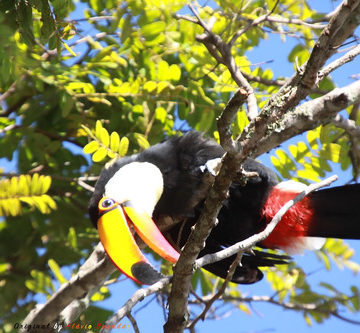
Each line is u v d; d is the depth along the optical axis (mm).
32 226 10758
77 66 9906
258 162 9734
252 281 10242
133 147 10391
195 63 10172
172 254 8133
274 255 10047
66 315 8617
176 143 9758
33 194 8977
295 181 9688
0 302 9430
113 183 8898
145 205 8734
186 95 10047
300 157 9641
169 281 6957
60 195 10672
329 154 9516
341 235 9555
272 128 6598
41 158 10547
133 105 10391
